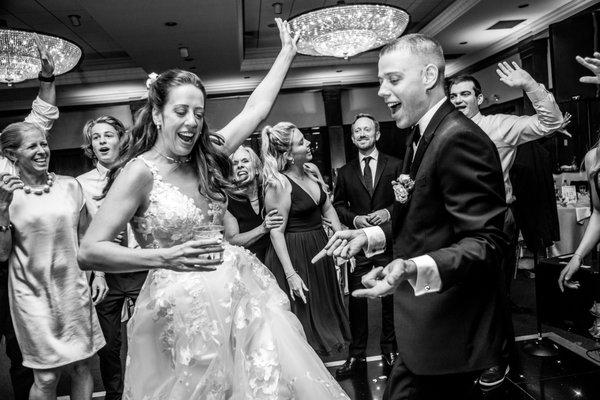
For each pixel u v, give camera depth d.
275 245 2.97
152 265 1.46
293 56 2.20
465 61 10.88
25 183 2.47
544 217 3.84
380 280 1.36
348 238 1.77
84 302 2.55
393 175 3.23
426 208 1.49
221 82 11.44
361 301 3.17
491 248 1.33
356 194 3.35
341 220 3.45
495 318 1.52
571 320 2.90
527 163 3.81
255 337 1.66
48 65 3.28
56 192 2.52
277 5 7.42
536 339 3.35
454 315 1.49
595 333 2.67
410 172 1.55
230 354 1.64
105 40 8.75
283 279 3.05
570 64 6.12
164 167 1.70
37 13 7.27
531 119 2.70
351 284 3.21
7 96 10.39
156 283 1.69
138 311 1.71
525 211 3.85
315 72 11.39
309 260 3.03
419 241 1.51
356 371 3.16
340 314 3.15
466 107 2.95
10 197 2.28
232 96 11.73
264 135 3.06
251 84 11.55
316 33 5.33
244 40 9.34
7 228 2.31
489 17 7.85
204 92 1.67
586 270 2.74
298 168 3.12
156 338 1.68
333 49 5.46
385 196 3.24
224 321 1.64
